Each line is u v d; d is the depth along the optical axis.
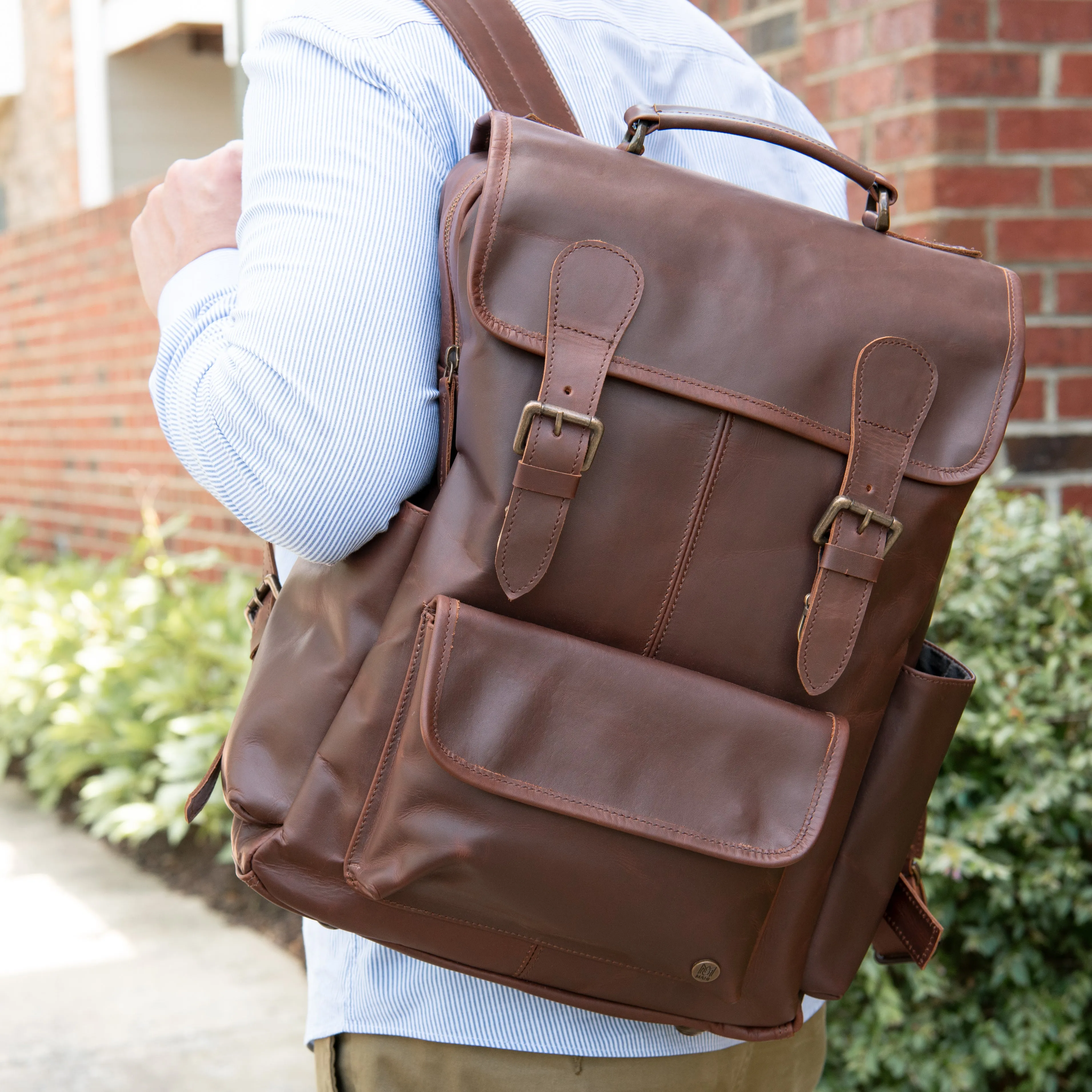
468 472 0.89
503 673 0.86
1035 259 2.49
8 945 3.00
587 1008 0.95
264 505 0.89
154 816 3.21
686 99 1.12
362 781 0.90
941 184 2.43
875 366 0.92
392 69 0.92
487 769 0.86
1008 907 2.00
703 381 0.88
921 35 2.42
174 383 0.96
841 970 1.02
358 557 0.94
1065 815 2.05
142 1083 2.37
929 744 1.01
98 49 5.89
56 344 5.61
